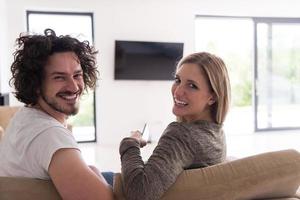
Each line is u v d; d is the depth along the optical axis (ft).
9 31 15.24
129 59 16.84
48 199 2.87
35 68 3.36
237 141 17.34
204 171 3.14
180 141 3.22
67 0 15.71
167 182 2.96
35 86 3.41
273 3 17.44
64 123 3.62
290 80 20.13
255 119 19.71
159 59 17.20
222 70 3.68
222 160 3.72
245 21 19.29
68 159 2.85
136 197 2.90
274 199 3.20
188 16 17.54
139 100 17.35
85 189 2.78
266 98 19.92
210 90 3.63
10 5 15.16
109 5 16.46
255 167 3.08
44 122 3.14
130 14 16.79
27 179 2.96
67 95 3.43
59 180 2.80
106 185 2.97
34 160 3.00
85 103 17.33
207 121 3.63
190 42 17.70
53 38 3.45
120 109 17.17
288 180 3.06
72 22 16.90
